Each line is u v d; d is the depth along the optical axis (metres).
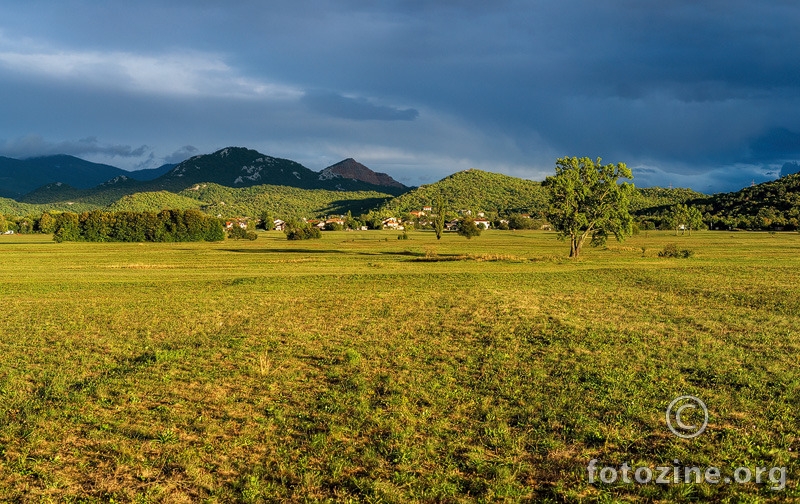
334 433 12.47
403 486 10.12
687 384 16.05
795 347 20.67
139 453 11.52
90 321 29.20
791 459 11.11
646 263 67.00
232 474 10.65
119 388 16.05
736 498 9.66
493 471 10.62
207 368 18.42
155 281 51.50
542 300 36.03
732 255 81.19
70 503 9.58
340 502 9.67
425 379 17.00
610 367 18.12
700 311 30.34
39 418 13.51
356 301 36.81
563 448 11.72
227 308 33.91
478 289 43.12
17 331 26.09
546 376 17.14
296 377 17.31
